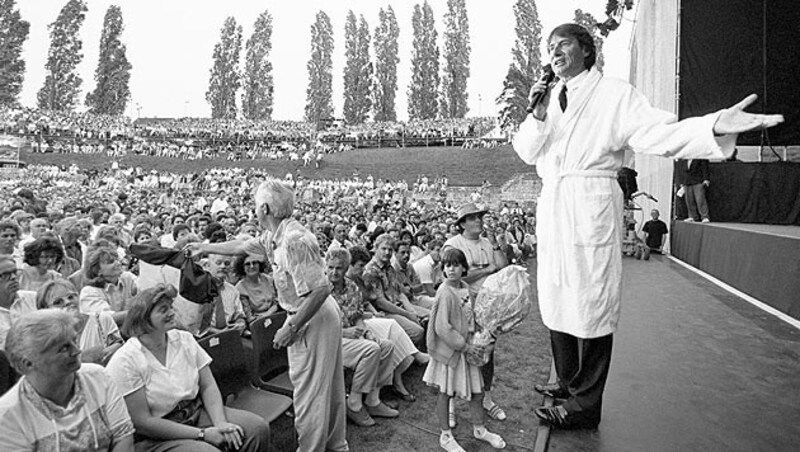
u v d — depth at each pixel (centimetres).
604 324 277
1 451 208
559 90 295
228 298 482
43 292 340
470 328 343
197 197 2825
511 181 3625
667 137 250
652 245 1276
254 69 6769
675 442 262
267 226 322
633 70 1844
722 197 1045
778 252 571
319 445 314
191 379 306
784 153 1125
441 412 341
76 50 6388
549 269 294
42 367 216
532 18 5447
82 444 229
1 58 5909
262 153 4997
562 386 324
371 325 462
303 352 310
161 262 406
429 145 5266
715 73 1028
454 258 338
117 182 3650
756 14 996
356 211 2092
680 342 446
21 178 3647
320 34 6631
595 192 279
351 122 6594
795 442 259
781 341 445
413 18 6378
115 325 405
